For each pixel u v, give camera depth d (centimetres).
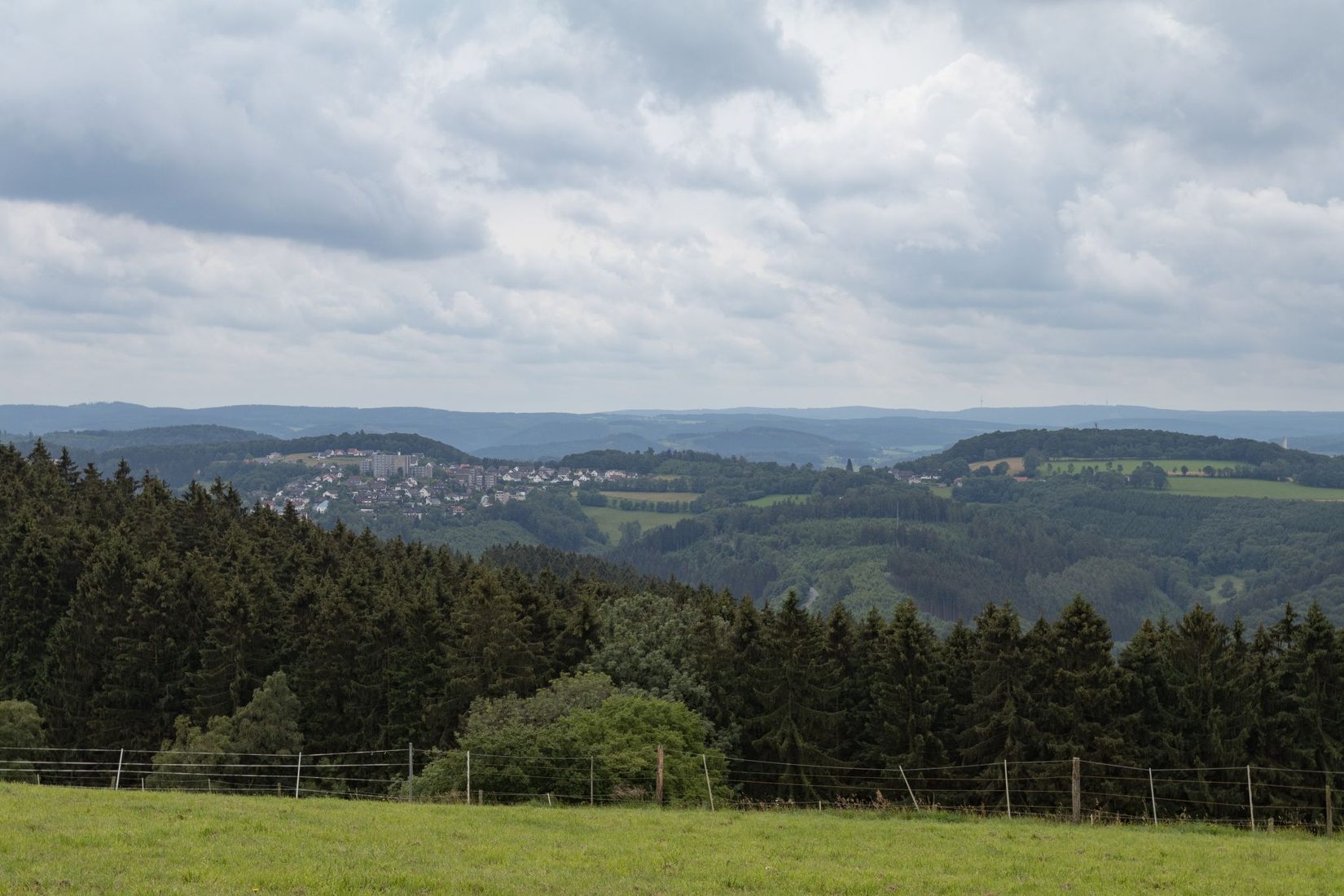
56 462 17325
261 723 7481
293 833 2786
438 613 8500
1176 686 6919
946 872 2725
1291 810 6153
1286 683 6881
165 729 8656
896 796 7144
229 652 8600
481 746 4988
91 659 9169
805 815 4209
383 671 8388
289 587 11150
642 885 2325
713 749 6612
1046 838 3481
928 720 7281
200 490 14988
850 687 8119
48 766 7656
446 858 2538
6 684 9531
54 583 10131
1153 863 2989
